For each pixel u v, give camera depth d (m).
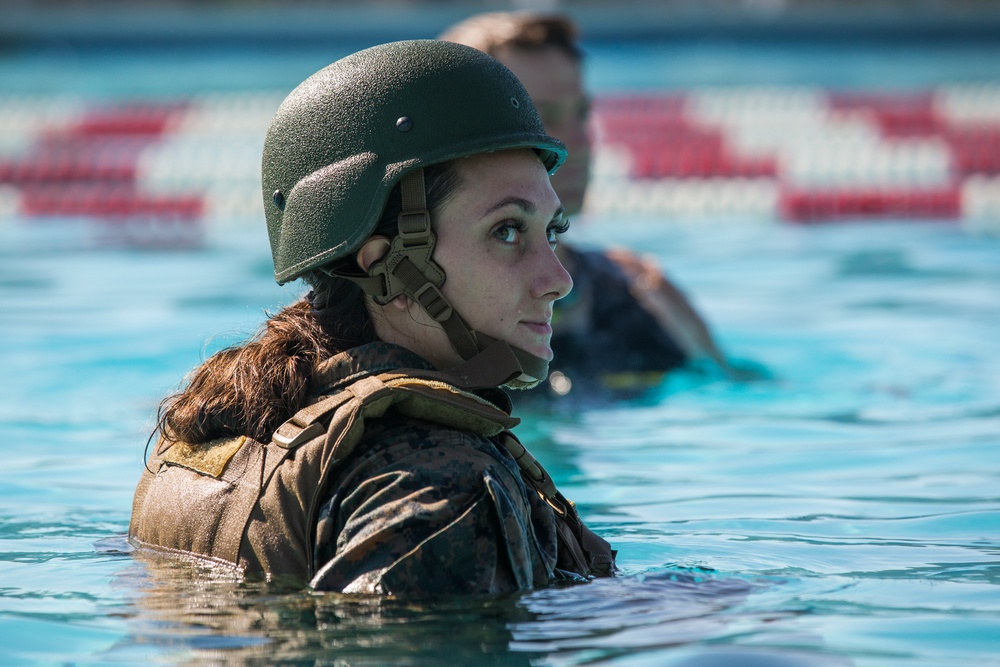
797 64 51.19
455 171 5.43
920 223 29.22
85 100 46.19
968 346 15.59
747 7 57.31
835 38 54.91
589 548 6.05
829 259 23.72
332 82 5.65
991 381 13.62
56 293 20.19
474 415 5.32
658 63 52.38
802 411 12.32
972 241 25.81
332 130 5.57
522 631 5.16
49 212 33.69
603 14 55.72
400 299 5.58
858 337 16.25
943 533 7.70
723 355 14.20
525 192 5.49
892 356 15.06
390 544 5.03
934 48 53.91
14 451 10.60
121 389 13.37
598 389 13.12
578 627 5.23
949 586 6.30
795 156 36.78
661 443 10.95
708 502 8.70
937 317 17.61
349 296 5.74
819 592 6.10
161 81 49.91
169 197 33.94
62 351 15.51
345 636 5.04
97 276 22.12
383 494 5.09
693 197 32.84
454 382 5.42
